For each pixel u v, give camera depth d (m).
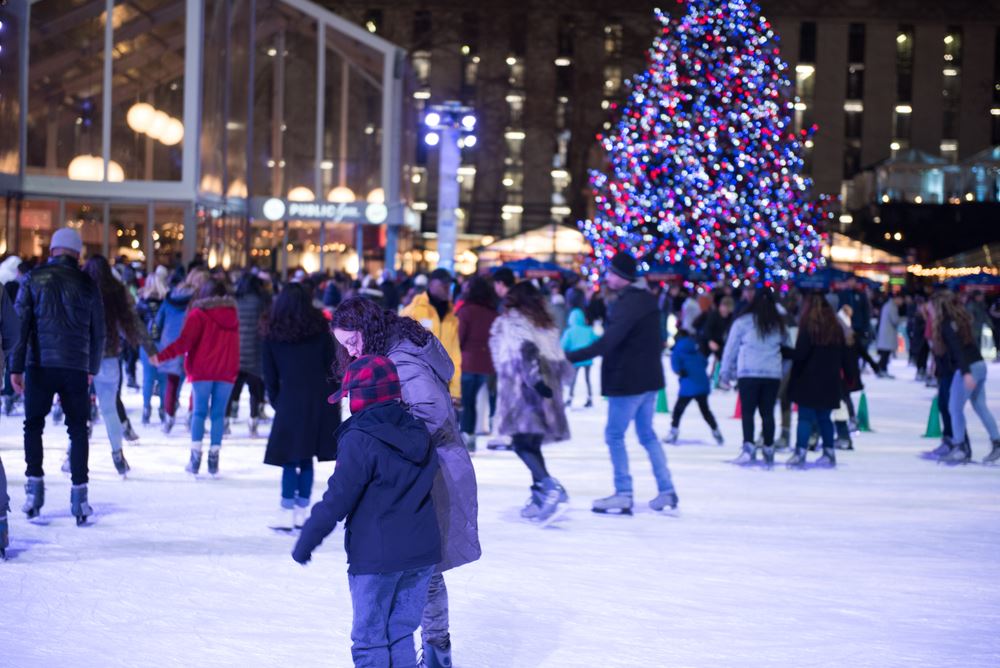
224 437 13.36
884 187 64.06
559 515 9.02
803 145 35.44
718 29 34.28
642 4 72.44
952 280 43.84
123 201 28.67
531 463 8.73
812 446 13.68
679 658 5.29
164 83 28.83
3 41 27.77
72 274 7.93
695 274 36.38
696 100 34.69
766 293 11.92
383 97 35.34
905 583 6.91
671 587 6.68
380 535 4.06
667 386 22.56
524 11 73.19
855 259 48.25
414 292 15.11
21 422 13.98
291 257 34.97
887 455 13.25
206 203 29.81
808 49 76.69
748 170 34.31
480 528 8.43
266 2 34.31
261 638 5.45
